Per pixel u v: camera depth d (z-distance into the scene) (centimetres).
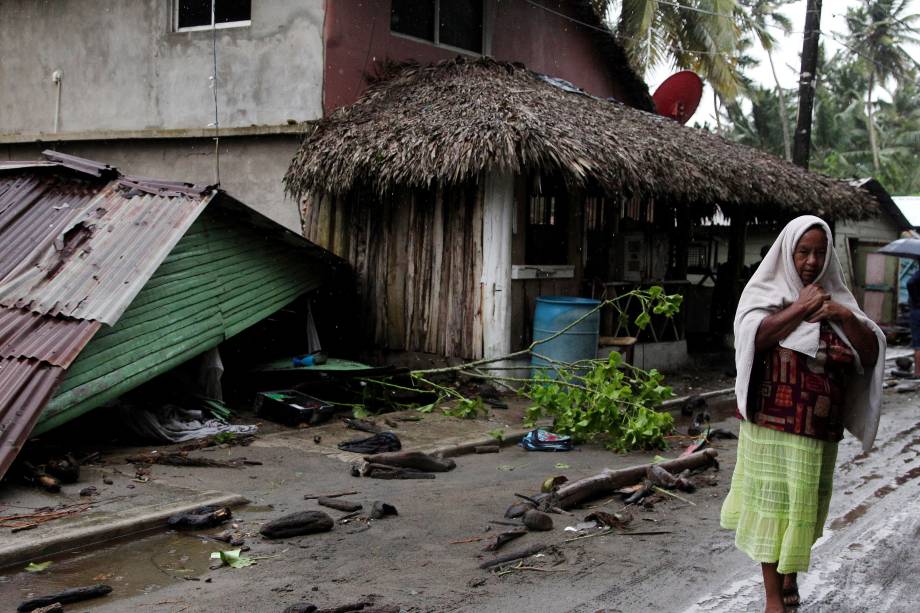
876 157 4112
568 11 1537
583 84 1611
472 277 1009
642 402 809
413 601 413
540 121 938
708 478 670
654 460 737
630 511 578
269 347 979
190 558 471
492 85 1040
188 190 772
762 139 4081
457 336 1023
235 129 1159
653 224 1288
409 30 1226
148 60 1238
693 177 1087
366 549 491
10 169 816
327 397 930
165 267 747
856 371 371
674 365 1291
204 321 788
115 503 544
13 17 1348
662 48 2114
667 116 1526
